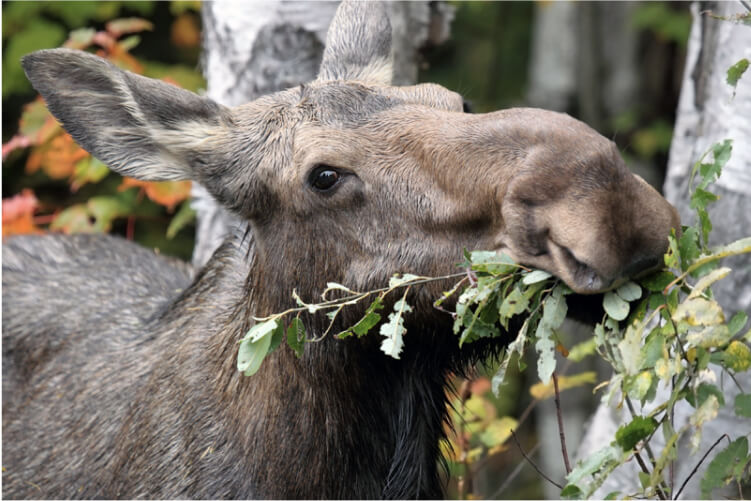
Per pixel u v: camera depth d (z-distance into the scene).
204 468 7.46
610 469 5.74
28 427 8.96
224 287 7.96
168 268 10.24
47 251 10.56
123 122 7.48
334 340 7.05
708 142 8.10
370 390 7.24
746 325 7.65
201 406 7.55
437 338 6.90
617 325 5.79
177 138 7.38
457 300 6.53
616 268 5.54
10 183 15.40
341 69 8.19
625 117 17.45
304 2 10.07
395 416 7.38
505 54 19.27
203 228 10.59
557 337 6.06
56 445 8.60
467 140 6.30
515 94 19.08
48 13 15.84
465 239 6.40
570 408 15.32
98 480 8.16
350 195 6.72
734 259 7.68
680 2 17.00
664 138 17.05
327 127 6.87
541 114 6.16
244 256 8.01
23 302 9.84
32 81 7.46
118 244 10.73
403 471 7.45
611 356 5.81
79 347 9.11
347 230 6.80
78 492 8.28
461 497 9.26
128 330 8.93
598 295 5.93
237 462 7.38
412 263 6.58
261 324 6.36
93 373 8.72
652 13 16.77
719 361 5.56
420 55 10.94
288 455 7.23
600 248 5.54
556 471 15.23
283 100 7.25
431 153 6.45
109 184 15.11
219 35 10.34
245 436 7.34
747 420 7.83
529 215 5.87
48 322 9.52
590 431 9.34
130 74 7.43
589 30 17.69
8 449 8.98
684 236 5.64
